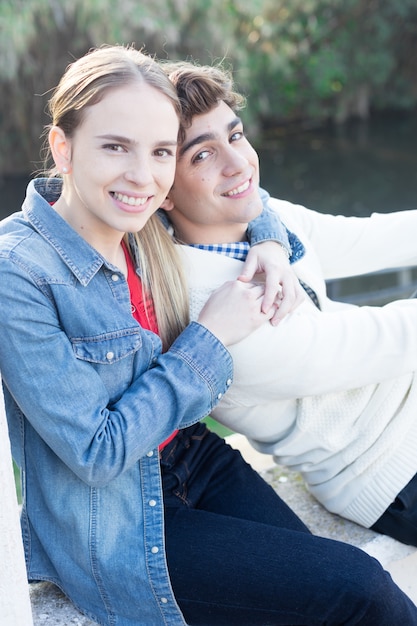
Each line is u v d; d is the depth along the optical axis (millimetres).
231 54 10688
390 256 2184
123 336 1543
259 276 1815
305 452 1912
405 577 1979
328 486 1950
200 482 1826
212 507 1825
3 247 1475
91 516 1574
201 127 1705
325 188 11836
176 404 1558
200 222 1812
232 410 1879
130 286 1695
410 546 1945
